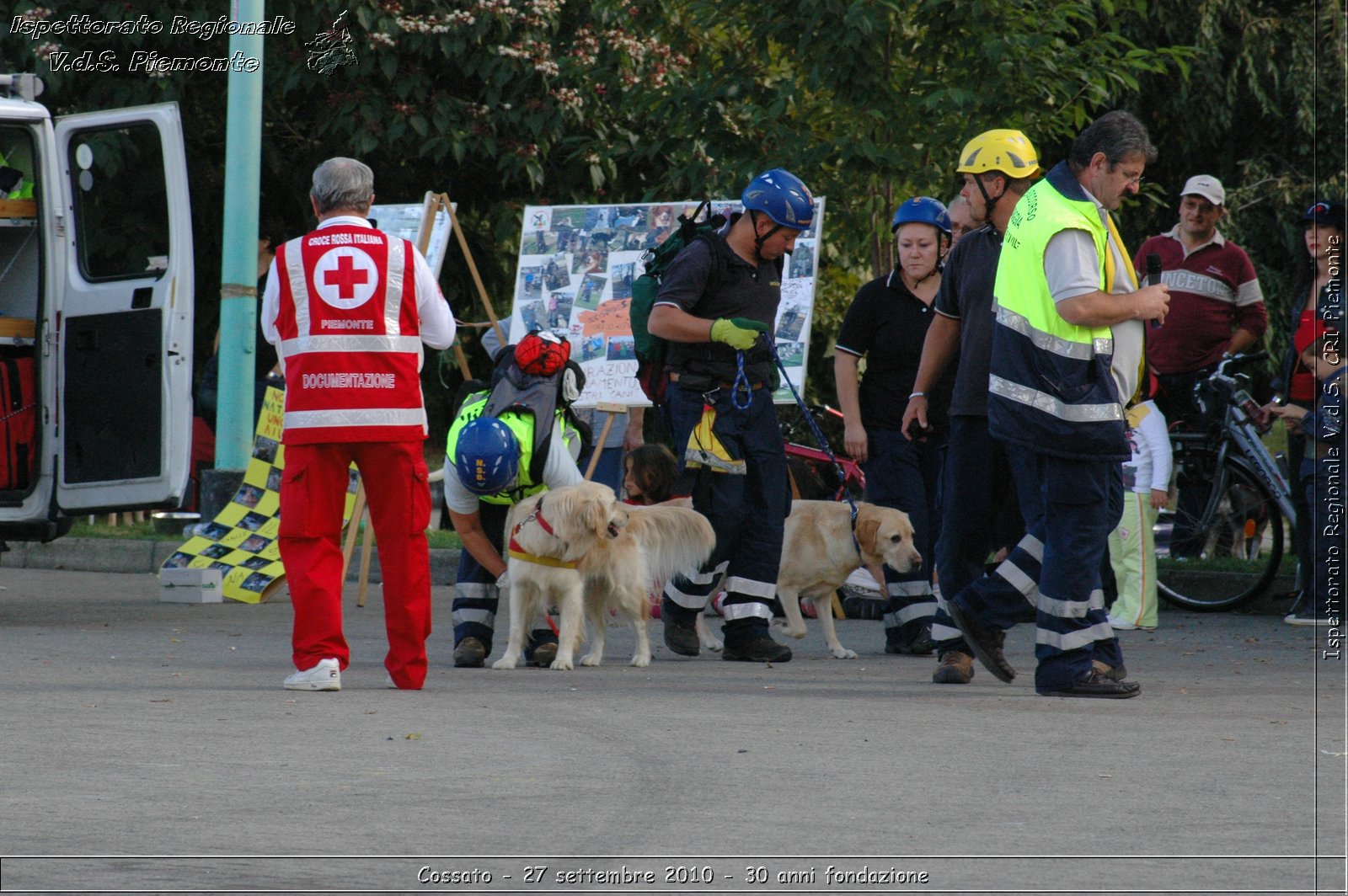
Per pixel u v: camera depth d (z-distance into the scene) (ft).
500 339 89.92
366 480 56.80
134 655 66.85
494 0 122.83
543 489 63.36
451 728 48.34
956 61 102.53
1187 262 92.53
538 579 62.80
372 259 56.03
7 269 88.38
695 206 94.63
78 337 83.25
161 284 82.23
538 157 131.95
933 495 73.15
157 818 36.09
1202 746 45.85
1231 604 89.51
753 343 64.64
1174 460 93.86
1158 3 131.23
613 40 120.78
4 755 43.37
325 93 130.31
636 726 49.08
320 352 55.57
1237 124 139.33
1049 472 54.85
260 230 140.15
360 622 82.89
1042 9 103.65
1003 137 59.57
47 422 82.94
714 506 66.85
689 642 69.31
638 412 97.91
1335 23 131.13
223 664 64.34
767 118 106.42
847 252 118.01
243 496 96.12
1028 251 54.44
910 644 71.61
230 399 98.43
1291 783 40.70
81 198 84.17
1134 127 53.88
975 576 60.39
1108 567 60.39
